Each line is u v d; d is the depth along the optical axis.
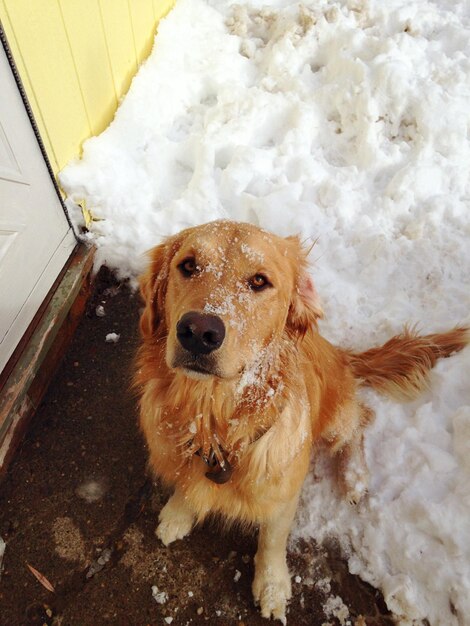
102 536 0.67
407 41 1.08
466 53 1.09
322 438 0.73
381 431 0.73
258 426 0.55
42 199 0.77
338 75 1.07
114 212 0.89
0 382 0.71
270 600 0.61
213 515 0.68
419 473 0.67
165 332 0.55
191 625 0.61
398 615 0.61
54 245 0.81
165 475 0.63
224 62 1.11
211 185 0.94
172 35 1.12
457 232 0.92
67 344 0.84
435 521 0.62
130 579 0.64
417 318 0.83
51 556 0.65
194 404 0.54
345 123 1.03
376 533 0.65
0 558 0.64
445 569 0.60
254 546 0.67
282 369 0.55
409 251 0.89
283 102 1.04
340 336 0.84
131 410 0.78
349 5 1.17
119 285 0.91
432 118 0.98
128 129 0.97
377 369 0.76
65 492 0.70
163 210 0.92
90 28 0.85
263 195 0.96
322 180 0.96
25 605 0.62
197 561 0.65
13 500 0.69
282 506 0.58
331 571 0.65
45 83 0.76
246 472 0.56
